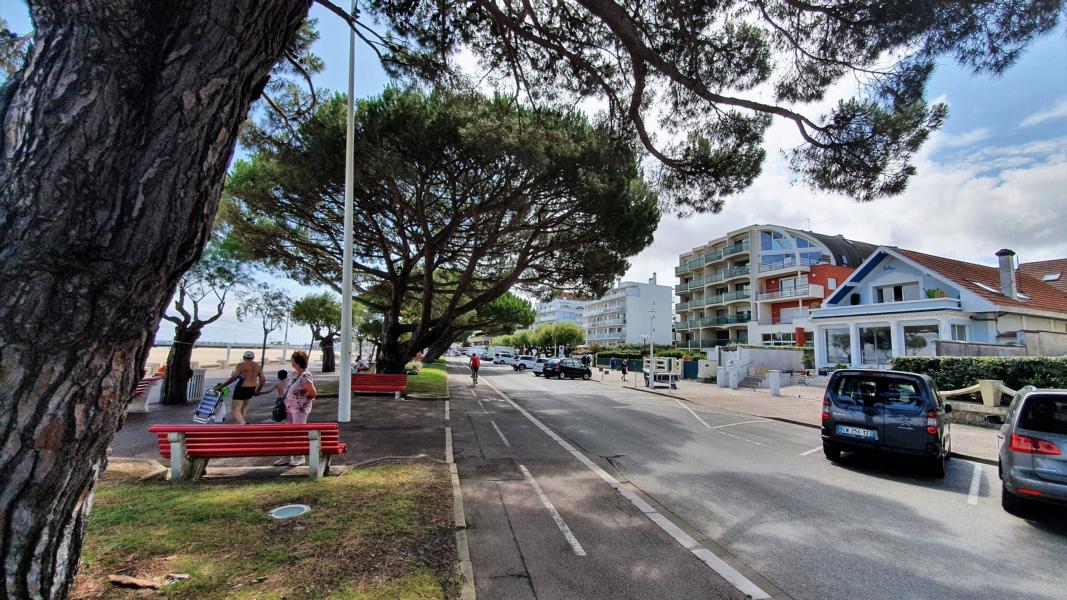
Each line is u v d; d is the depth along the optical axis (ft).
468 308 55.31
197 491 16.90
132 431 29.81
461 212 46.06
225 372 94.02
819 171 22.13
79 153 6.31
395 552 12.64
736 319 165.99
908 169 20.38
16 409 6.07
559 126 37.09
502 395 65.92
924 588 12.37
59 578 6.92
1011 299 70.64
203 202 7.50
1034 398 18.01
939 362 45.93
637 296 257.75
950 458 28.68
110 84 6.48
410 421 36.58
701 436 35.04
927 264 73.51
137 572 10.86
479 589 11.74
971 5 16.01
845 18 17.93
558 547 14.44
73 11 6.44
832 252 147.13
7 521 6.23
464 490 19.97
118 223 6.53
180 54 6.98
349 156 35.40
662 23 19.98
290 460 22.48
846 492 20.97
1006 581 12.82
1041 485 16.81
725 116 24.18
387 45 20.72
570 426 38.75
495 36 21.79
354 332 121.08
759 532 16.10
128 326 6.78
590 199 43.39
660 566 13.33
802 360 96.12
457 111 35.37
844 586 12.41
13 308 5.98
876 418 24.89
